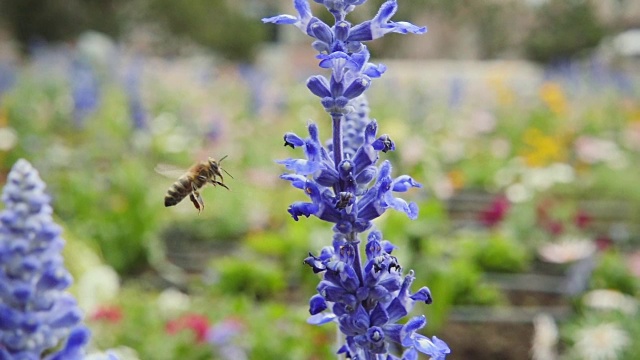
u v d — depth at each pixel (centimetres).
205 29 4891
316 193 237
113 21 4384
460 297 891
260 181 1262
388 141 240
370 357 238
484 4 4381
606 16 5066
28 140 1416
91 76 2180
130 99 1567
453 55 4406
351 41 237
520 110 2205
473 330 842
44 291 202
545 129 2000
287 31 5212
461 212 1388
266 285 904
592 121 2069
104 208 1070
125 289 891
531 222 1166
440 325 816
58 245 205
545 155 1548
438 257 862
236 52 4938
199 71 3122
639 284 908
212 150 1485
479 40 4556
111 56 3077
